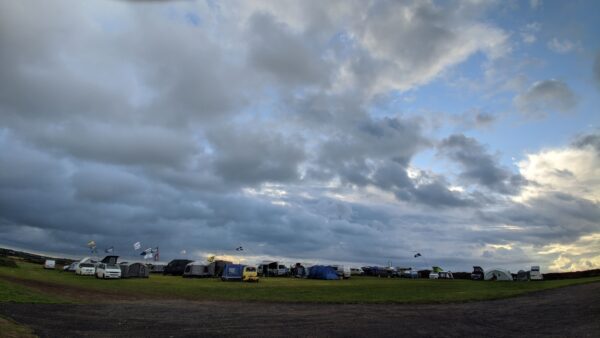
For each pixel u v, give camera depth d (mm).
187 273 77562
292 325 23281
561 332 21016
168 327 21750
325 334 20625
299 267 85938
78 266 72062
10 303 27344
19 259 110500
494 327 23156
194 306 32375
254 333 20578
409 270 96000
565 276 82062
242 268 68062
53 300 31375
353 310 30922
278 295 42594
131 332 19875
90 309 28266
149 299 37312
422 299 38969
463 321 25406
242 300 38031
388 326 23281
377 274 101188
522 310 30750
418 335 20672
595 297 36781
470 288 53812
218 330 21219
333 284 61094
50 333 18359
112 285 50938
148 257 88375
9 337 16141
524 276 79812
